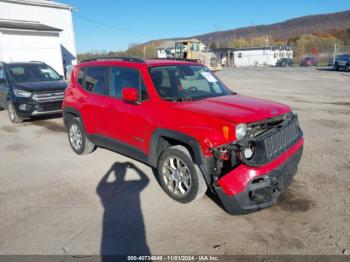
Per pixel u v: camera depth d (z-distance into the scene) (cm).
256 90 1653
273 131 358
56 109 927
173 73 464
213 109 376
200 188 380
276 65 5544
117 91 493
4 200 426
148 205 403
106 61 531
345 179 462
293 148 390
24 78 977
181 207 395
